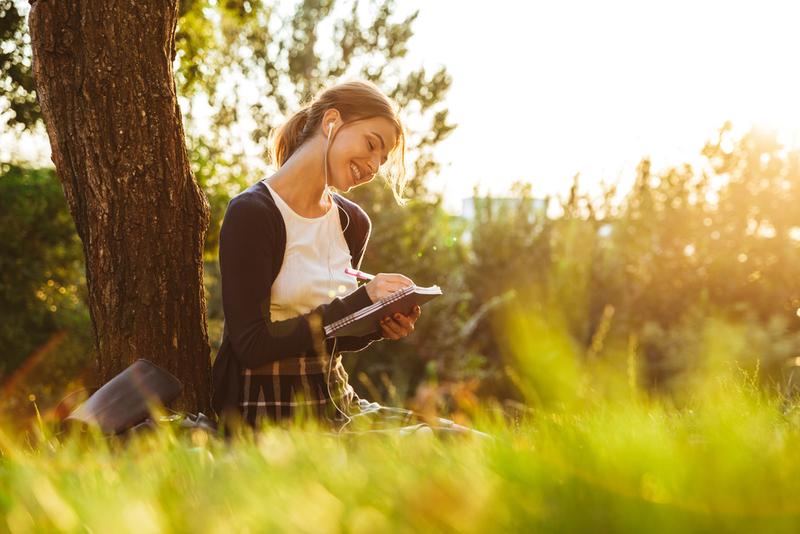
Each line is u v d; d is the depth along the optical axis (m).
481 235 12.81
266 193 2.64
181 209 2.90
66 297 13.28
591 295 11.26
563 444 1.24
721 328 8.80
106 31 2.79
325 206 2.81
